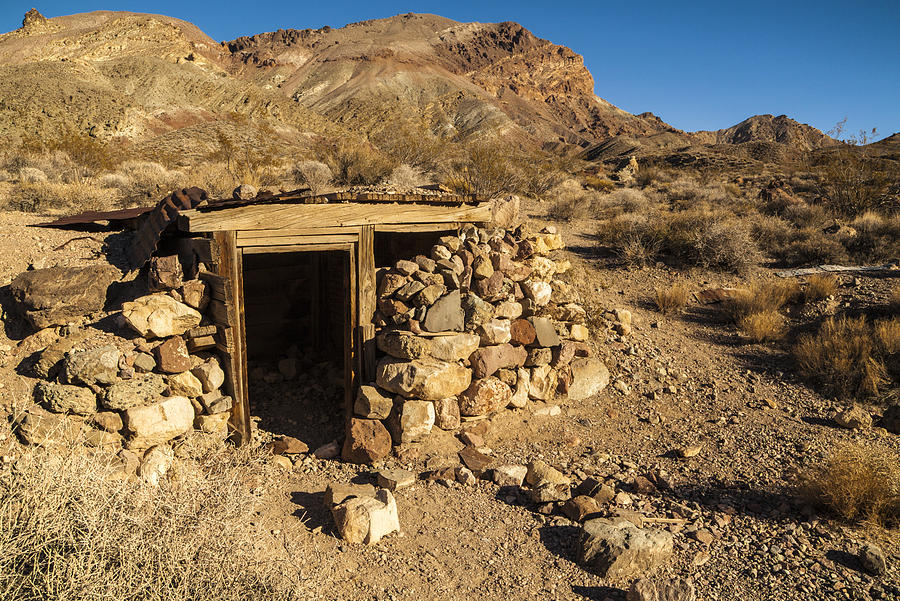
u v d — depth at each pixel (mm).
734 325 9312
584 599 3605
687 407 6875
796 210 16828
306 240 5734
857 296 9312
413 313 6035
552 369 6918
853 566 3838
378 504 4281
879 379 6871
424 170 21375
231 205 5254
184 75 122750
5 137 46125
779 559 3928
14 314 5273
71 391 4602
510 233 7469
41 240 6496
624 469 5422
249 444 5504
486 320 6258
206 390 5293
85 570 2535
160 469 4652
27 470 2896
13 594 2414
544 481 4805
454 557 4012
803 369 7574
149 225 6023
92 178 18734
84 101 69875
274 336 8312
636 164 39875
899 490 4398
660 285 10820
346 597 3514
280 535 4098
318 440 6012
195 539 2832
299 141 52906
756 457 5543
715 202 20453
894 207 17031
